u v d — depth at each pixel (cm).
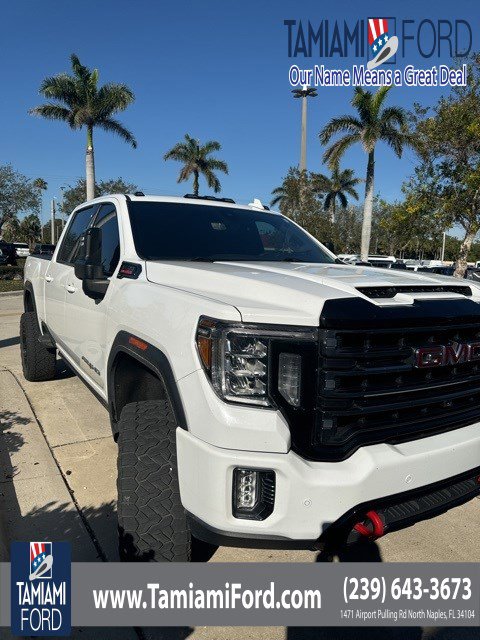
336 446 205
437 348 222
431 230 2033
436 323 223
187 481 209
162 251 328
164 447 233
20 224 6806
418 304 224
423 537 299
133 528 228
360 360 208
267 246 380
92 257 320
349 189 3966
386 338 213
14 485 337
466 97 1786
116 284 308
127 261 315
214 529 202
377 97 2406
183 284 258
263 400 199
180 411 213
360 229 4738
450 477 233
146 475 228
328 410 203
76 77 2502
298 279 246
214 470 198
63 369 629
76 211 482
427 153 1898
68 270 424
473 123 1716
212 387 202
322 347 202
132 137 2639
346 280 241
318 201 2834
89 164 2616
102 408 489
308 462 202
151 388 282
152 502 227
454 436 238
